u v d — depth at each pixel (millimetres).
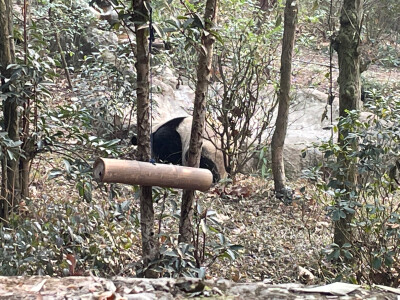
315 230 6668
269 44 8422
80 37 10938
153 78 10258
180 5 7996
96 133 8297
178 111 9820
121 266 4656
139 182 3260
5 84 4785
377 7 12430
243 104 7895
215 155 7883
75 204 5535
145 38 3627
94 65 9148
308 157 8625
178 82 10117
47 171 6797
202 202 6992
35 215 4883
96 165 3256
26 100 5047
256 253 5891
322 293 2516
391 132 4855
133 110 8766
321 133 9391
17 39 5297
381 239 4867
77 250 4578
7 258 4035
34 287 2508
